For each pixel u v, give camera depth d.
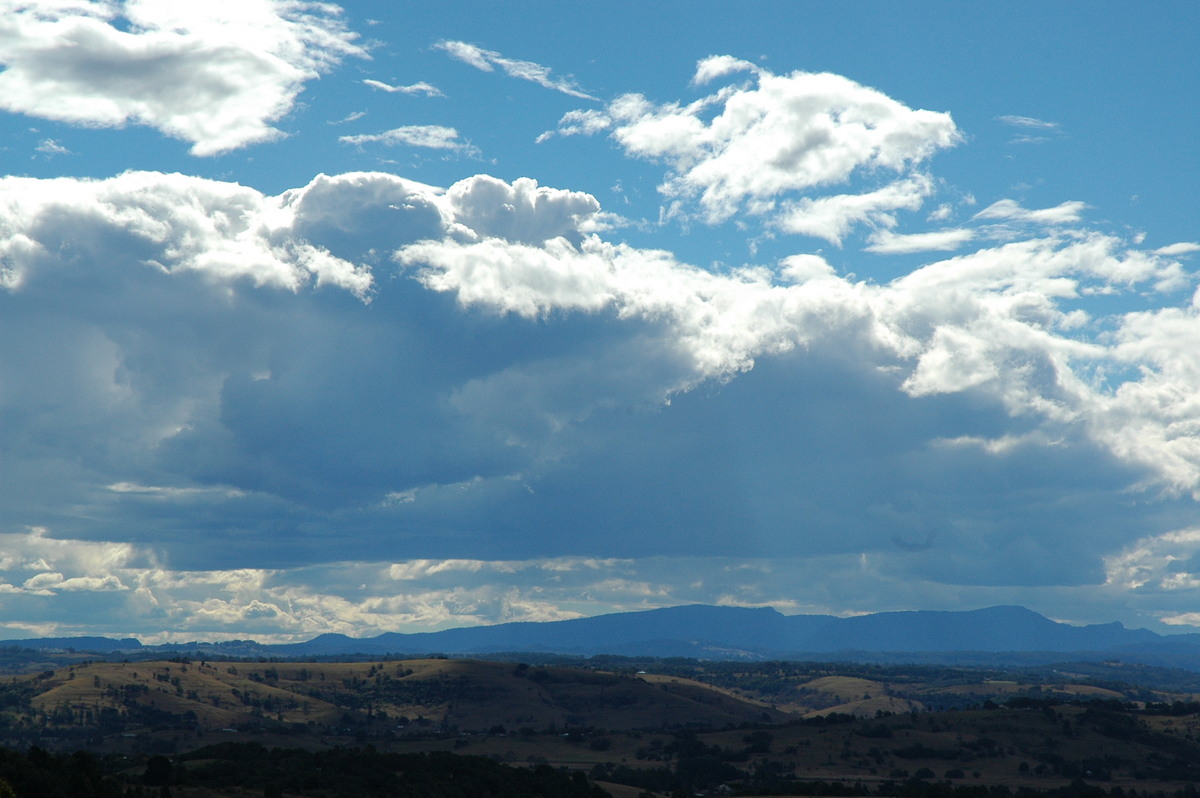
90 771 187.25
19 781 169.62
